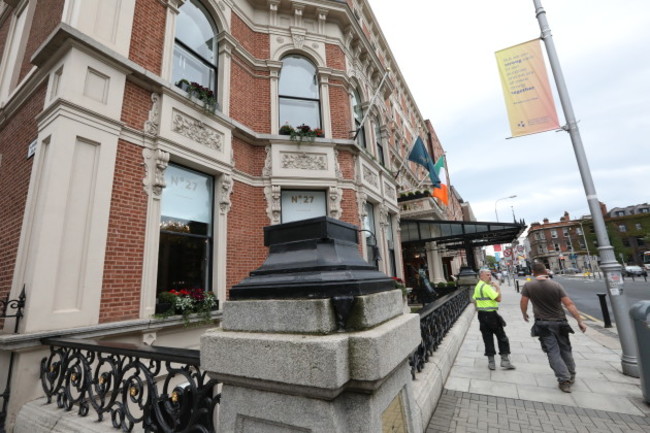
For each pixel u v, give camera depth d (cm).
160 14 625
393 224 1238
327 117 907
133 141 531
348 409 156
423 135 2831
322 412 146
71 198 432
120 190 498
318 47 955
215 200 688
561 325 450
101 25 509
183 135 614
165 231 580
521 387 448
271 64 879
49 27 553
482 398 413
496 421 348
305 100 923
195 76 713
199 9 755
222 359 170
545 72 616
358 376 146
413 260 1973
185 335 551
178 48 679
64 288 409
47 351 377
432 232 1498
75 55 462
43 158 444
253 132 792
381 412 164
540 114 607
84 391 295
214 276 646
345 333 158
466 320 878
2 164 563
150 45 592
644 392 381
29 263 393
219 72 763
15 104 567
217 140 693
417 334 216
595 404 384
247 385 166
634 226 7231
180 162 621
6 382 356
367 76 1212
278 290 175
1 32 829
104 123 484
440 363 459
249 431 164
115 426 258
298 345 147
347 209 863
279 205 790
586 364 538
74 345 318
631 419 345
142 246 515
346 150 905
